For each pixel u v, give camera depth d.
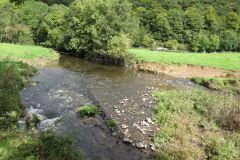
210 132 20.75
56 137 15.85
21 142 14.34
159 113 23.33
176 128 20.86
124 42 50.91
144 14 100.31
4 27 72.44
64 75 38.91
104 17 54.56
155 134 20.05
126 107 25.50
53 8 78.38
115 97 28.77
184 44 97.06
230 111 22.98
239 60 54.66
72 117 22.64
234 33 98.44
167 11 100.31
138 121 22.38
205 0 116.06
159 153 17.83
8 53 48.06
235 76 43.88
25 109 23.23
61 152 14.52
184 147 18.09
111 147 18.39
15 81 28.22
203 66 48.03
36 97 26.91
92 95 29.11
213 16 101.19
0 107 20.77
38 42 79.62
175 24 97.81
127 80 39.25
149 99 28.16
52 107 24.56
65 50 68.62
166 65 48.34
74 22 60.59
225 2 114.19
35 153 13.78
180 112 23.83
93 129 20.72
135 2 106.81
